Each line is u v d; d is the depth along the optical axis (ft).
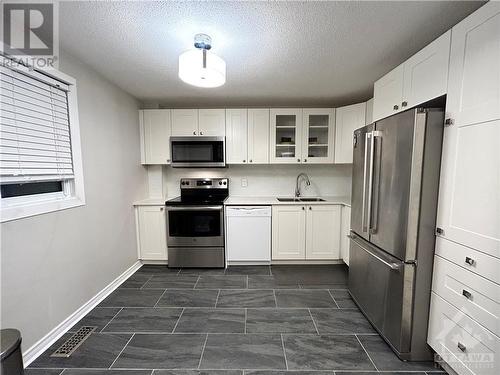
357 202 6.83
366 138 5.90
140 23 4.82
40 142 5.26
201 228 9.64
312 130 10.64
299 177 11.55
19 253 4.71
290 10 4.45
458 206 4.06
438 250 4.52
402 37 5.39
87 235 6.68
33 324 5.00
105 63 6.60
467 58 3.85
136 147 9.85
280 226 9.78
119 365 4.85
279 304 7.07
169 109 10.12
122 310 6.75
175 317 6.44
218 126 10.19
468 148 3.85
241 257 9.87
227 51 6.00
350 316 6.48
